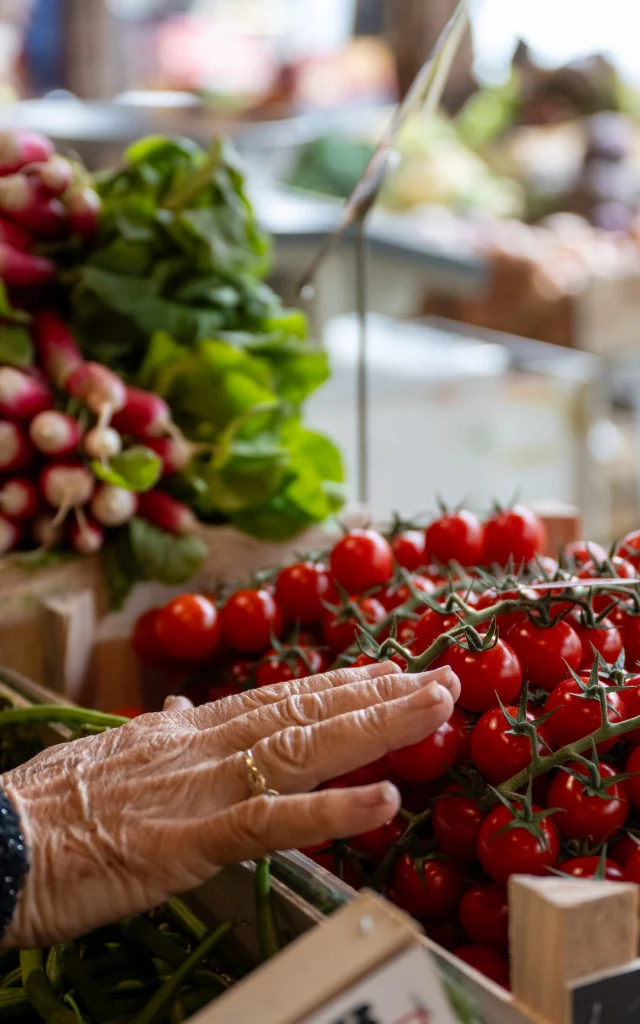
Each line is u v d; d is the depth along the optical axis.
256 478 1.58
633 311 3.69
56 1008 0.84
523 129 5.00
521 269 3.54
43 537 1.50
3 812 0.77
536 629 0.91
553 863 0.79
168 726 0.86
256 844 0.71
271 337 1.76
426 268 3.12
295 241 2.88
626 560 1.11
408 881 0.87
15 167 1.59
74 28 4.57
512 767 0.82
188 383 1.62
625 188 4.58
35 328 1.60
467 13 1.42
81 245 1.65
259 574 1.35
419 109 1.53
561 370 2.82
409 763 0.84
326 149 4.48
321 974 0.61
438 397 2.60
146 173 1.71
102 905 0.76
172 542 1.51
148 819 0.77
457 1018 0.67
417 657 0.89
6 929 0.75
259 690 0.88
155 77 4.91
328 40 5.60
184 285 1.67
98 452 1.46
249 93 4.60
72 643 1.42
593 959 0.65
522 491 2.78
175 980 0.82
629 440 4.23
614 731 0.80
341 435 2.54
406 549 1.28
